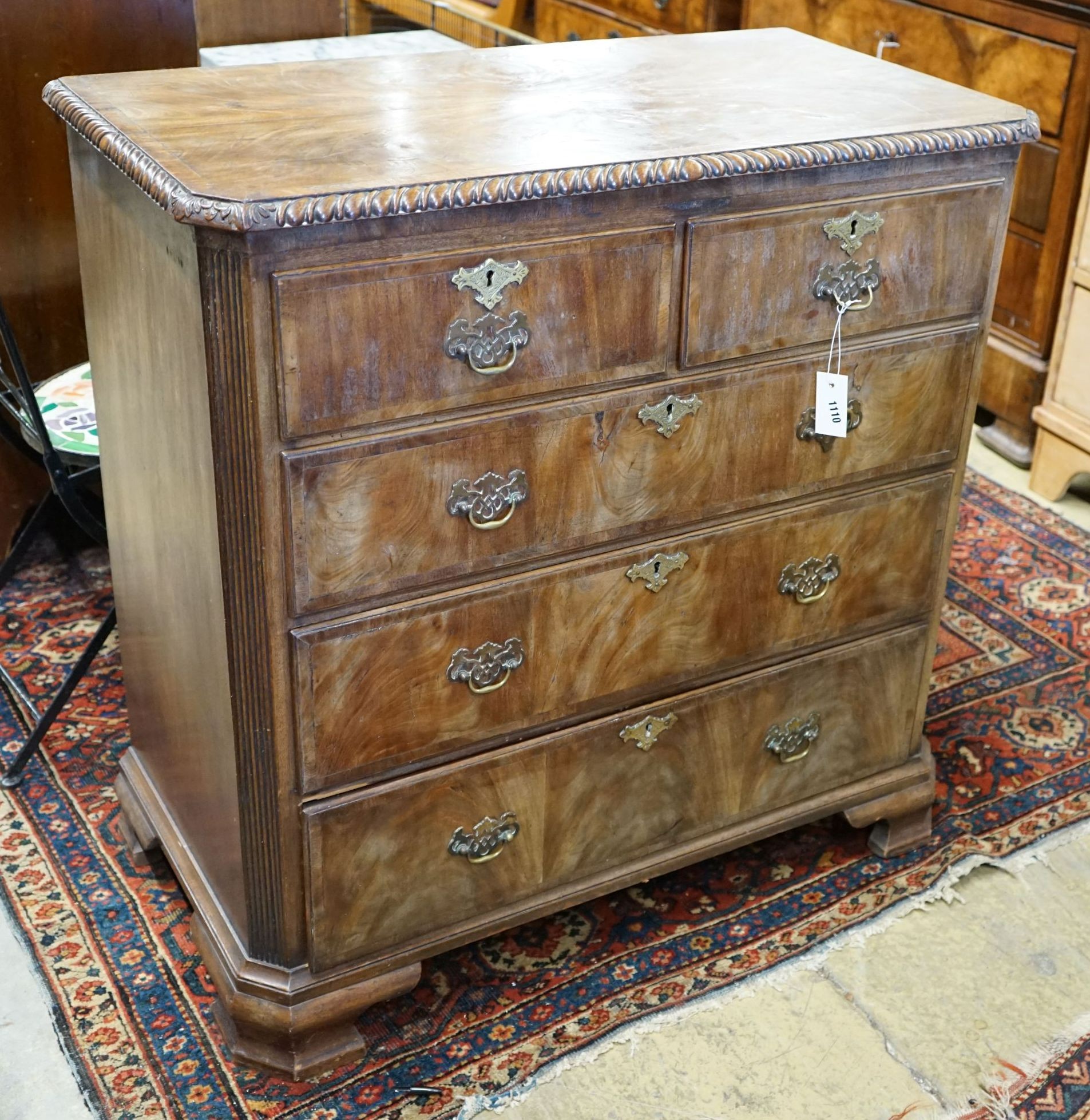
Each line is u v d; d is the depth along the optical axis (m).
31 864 2.28
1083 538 3.25
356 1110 1.90
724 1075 1.96
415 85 1.95
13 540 3.01
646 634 1.96
